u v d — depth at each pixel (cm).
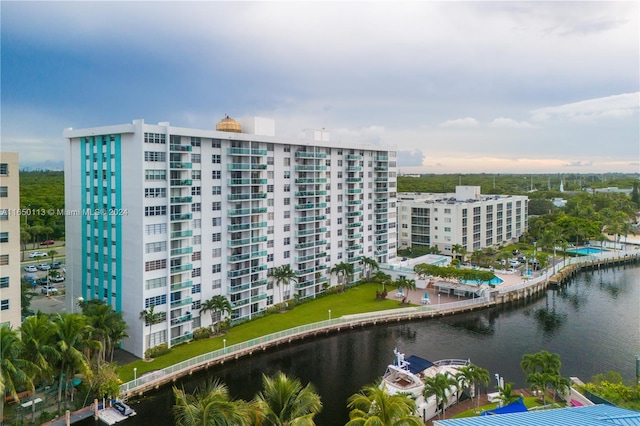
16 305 6625
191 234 8000
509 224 18275
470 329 9269
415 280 11825
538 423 3291
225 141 8681
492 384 6800
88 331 5703
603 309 10650
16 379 4734
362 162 12325
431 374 6644
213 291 8569
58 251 14912
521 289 11425
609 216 19825
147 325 7419
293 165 10281
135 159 7319
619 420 3394
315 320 9238
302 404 3177
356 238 12156
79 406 5750
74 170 8475
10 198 6531
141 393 6372
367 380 6938
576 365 7469
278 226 9975
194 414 3025
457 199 17738
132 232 7438
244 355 7731
